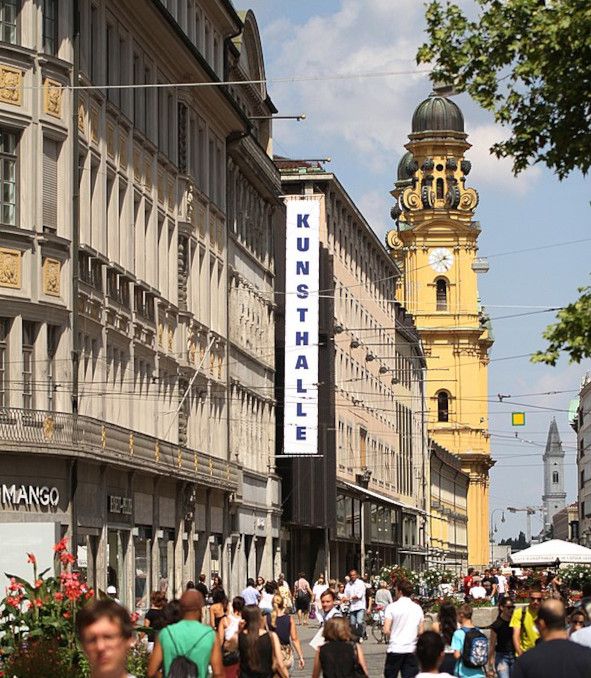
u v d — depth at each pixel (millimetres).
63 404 50406
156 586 60938
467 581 80812
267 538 86500
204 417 71438
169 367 64438
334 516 100250
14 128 49188
